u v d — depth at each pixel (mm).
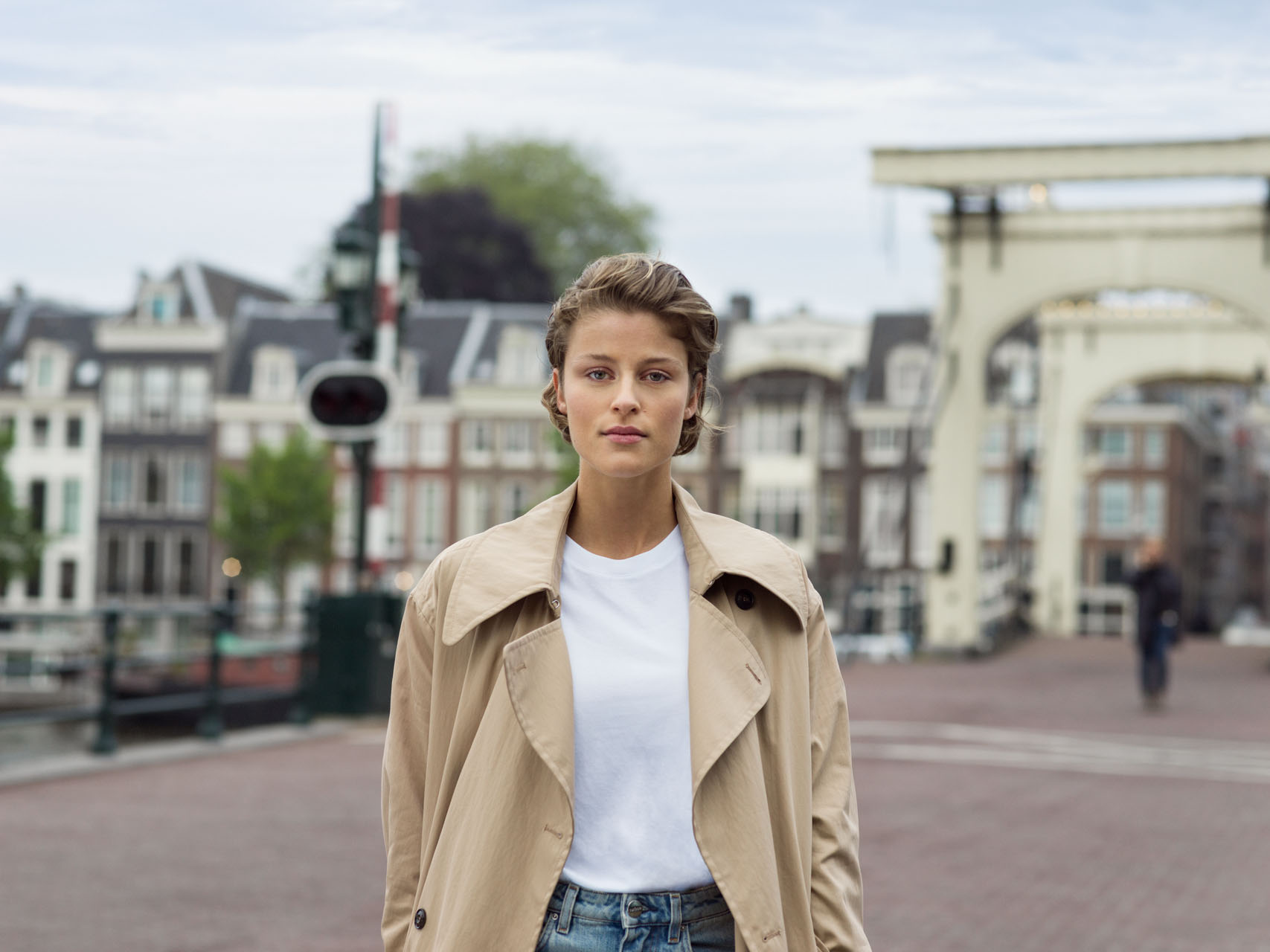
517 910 1785
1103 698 14695
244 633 43531
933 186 19766
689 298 1846
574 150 58875
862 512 45156
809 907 1873
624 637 1865
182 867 6062
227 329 47688
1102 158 19266
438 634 1903
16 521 40000
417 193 55531
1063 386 31156
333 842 6637
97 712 9102
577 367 1853
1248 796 8742
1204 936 5355
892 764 9695
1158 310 30422
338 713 11461
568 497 1934
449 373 46531
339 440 11570
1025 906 5742
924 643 21500
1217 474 74688
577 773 1821
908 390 45219
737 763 1818
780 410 46000
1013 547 27734
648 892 1795
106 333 47938
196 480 47375
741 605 1910
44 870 5953
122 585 47656
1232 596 81125
